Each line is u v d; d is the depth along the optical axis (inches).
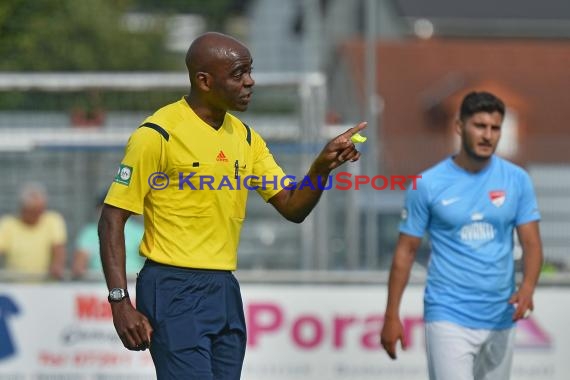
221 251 644.1
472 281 793.6
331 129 1262.3
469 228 797.9
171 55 2637.8
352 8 3683.6
